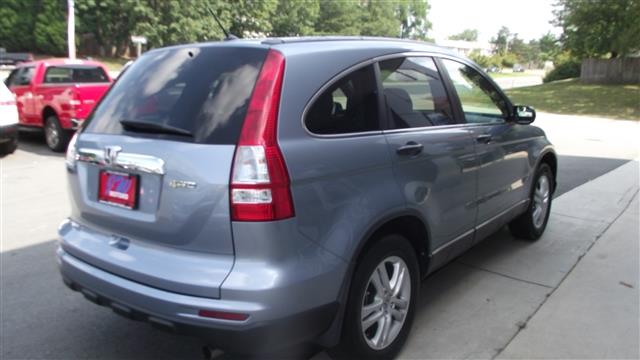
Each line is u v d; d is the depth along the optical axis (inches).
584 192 299.9
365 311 119.0
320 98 108.6
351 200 109.7
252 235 96.1
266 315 96.3
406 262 129.3
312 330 104.7
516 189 188.2
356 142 112.9
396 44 136.1
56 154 426.0
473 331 142.9
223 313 96.3
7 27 2017.7
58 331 143.2
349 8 2723.9
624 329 144.0
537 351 133.0
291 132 101.5
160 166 103.3
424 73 142.2
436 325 146.1
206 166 98.1
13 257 196.9
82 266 118.0
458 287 171.2
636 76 1237.1
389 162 119.7
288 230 98.4
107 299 112.0
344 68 115.7
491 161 164.6
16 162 390.9
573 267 188.4
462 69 161.8
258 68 104.5
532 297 163.9
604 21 1178.6
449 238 146.9
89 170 121.5
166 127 106.3
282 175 97.6
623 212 258.7
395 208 119.5
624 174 353.4
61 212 258.4
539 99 1118.4
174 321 100.9
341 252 107.1
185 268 100.7
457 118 151.3
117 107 121.6
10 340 137.9
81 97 411.2
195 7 1936.5
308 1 2461.9
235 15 2116.1
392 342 127.1
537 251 204.8
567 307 157.2
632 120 820.6
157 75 119.2
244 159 96.3
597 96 1082.7
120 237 114.7
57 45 2007.9
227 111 101.9
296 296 99.3
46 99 430.6
